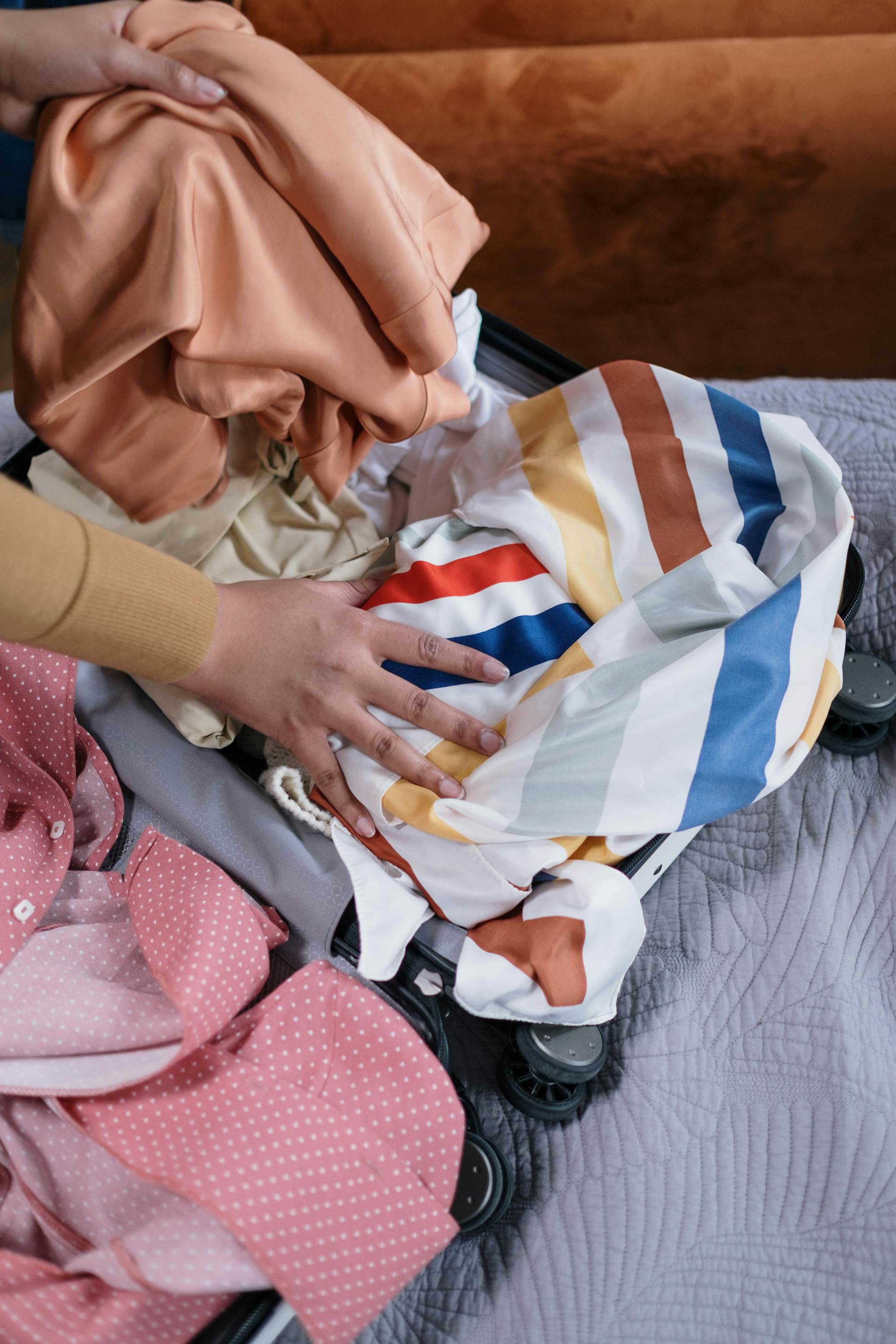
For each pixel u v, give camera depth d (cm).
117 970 60
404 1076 53
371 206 59
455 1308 59
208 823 67
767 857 75
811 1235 60
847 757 79
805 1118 63
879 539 85
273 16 126
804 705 64
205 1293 46
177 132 58
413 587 68
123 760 70
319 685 62
